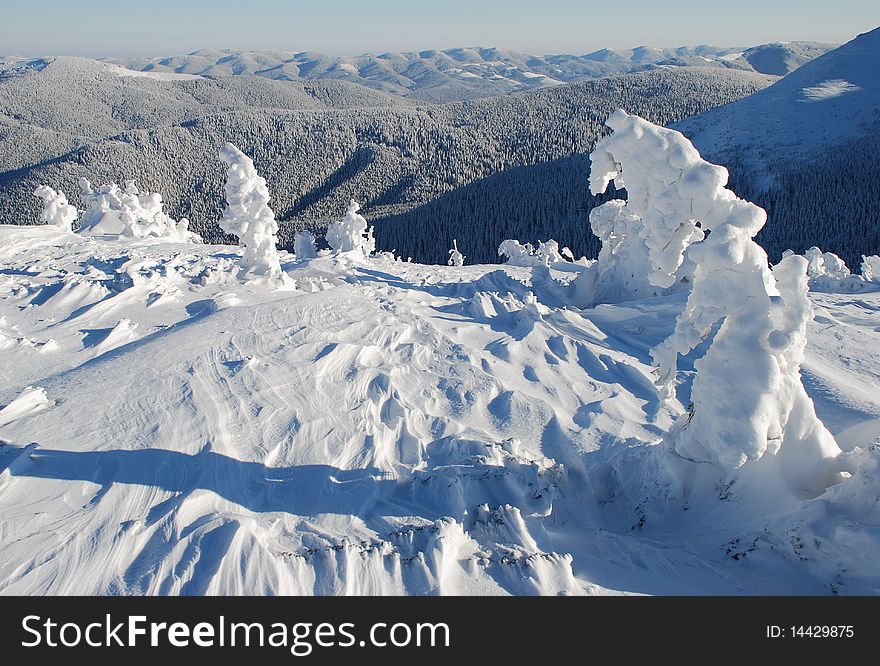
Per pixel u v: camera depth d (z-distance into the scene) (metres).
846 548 5.19
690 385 10.31
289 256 25.30
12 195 150.62
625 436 8.43
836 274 23.05
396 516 5.93
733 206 6.42
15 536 5.25
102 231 29.19
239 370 9.00
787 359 6.13
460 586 4.82
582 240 88.44
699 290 6.23
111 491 5.90
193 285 15.48
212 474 6.29
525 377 10.46
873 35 158.00
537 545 5.51
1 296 14.50
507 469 6.88
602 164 12.03
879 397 9.23
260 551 4.95
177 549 5.02
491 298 14.98
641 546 5.83
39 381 9.07
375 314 12.41
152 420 7.38
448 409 9.02
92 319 12.81
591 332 12.92
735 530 6.09
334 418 7.91
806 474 6.11
